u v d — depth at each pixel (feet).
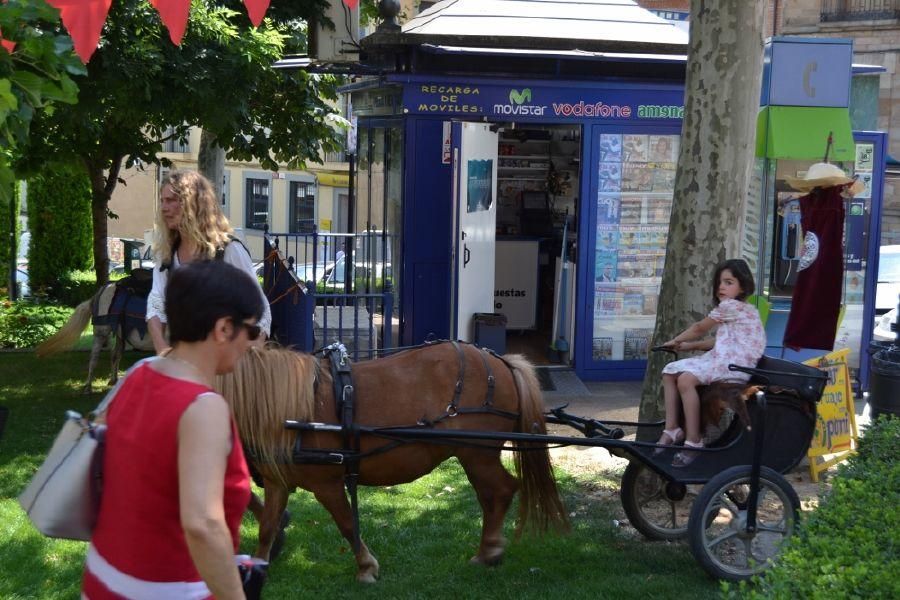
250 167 114.62
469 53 34.04
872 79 63.98
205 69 33.14
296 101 43.06
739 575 18.03
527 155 43.98
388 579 18.49
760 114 33.32
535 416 18.47
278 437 16.39
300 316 30.50
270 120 43.78
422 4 69.77
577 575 18.80
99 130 37.99
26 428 30.45
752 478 17.87
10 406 33.53
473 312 35.86
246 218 116.26
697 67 23.17
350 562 19.42
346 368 17.29
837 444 25.53
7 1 14.23
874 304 35.09
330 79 45.44
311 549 20.10
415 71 35.40
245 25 37.50
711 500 17.79
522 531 19.29
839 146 32.65
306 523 21.59
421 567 19.16
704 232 23.36
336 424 16.83
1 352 45.60
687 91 23.52
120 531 8.93
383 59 36.70
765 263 33.99
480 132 34.94
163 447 8.79
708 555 17.90
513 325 42.83
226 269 9.36
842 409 25.67
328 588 18.07
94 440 9.19
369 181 41.45
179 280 9.18
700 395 18.99
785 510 18.29
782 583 11.10
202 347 9.20
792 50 32.50
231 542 8.75
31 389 36.58
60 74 14.26
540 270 44.06
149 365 9.29
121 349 35.37
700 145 23.26
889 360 27.89
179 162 112.16
